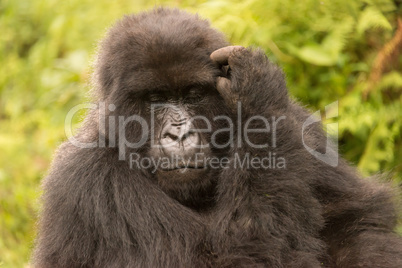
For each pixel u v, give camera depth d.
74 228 12.44
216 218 11.99
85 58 22.12
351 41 19.33
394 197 13.84
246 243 11.62
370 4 18.83
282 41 19.30
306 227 11.94
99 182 12.32
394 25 19.11
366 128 19.06
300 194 11.73
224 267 11.62
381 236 12.53
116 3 21.22
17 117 23.31
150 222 12.23
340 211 12.95
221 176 12.10
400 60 18.28
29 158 21.98
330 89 19.28
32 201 20.27
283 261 11.69
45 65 23.61
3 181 21.19
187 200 12.54
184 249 12.08
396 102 18.61
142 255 12.21
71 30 22.55
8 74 24.66
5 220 20.27
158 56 11.83
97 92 13.41
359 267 12.01
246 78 11.88
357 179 13.85
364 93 18.38
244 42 18.52
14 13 25.47
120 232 12.23
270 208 11.56
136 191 12.34
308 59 18.58
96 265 12.49
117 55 12.34
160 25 12.40
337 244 12.64
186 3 19.92
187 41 11.98
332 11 18.81
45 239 12.92
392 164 18.86
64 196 12.51
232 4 18.83
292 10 18.97
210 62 12.19
